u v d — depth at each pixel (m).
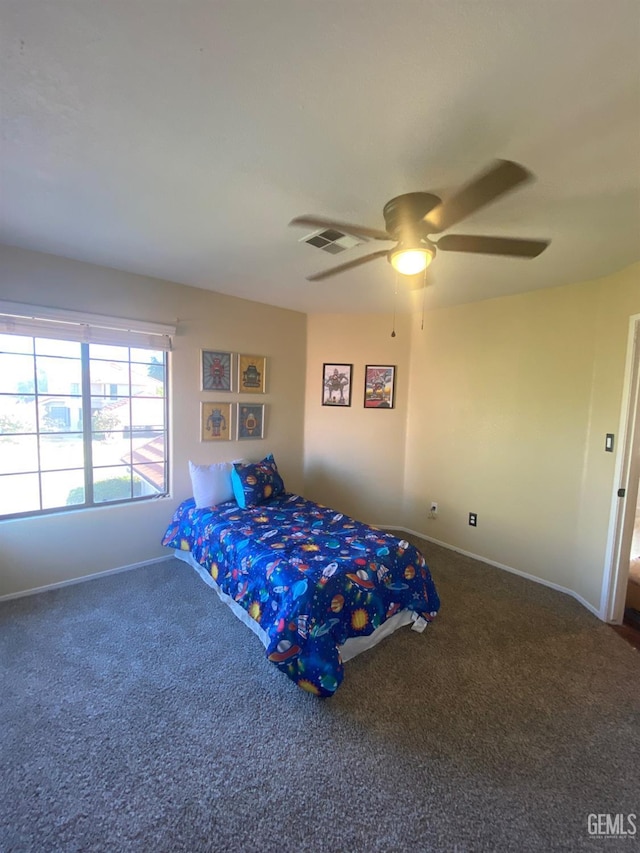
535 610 2.66
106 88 1.13
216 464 3.31
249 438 3.73
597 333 2.70
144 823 1.28
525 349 3.12
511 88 1.08
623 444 2.46
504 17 0.89
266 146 1.38
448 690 1.91
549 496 3.00
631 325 2.41
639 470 2.48
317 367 4.12
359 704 1.81
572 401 2.85
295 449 4.11
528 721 1.73
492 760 1.54
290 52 1.01
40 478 2.72
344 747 1.59
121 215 1.96
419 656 2.16
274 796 1.38
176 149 1.42
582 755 1.57
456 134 1.28
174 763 1.50
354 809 1.35
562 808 1.37
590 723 1.73
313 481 4.20
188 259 2.58
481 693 1.89
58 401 2.76
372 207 1.79
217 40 0.98
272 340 3.81
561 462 2.93
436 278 2.80
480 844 1.25
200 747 1.57
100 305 2.77
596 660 2.16
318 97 1.15
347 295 3.36
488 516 3.41
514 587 2.99
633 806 1.38
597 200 1.66
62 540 2.78
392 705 1.81
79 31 0.96
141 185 1.67
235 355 3.55
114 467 3.04
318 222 1.97
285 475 4.04
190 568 3.10
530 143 1.30
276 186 1.64
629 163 1.39
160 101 1.18
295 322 3.99
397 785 1.44
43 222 2.06
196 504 3.12
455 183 1.56
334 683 1.80
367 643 2.18
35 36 0.98
